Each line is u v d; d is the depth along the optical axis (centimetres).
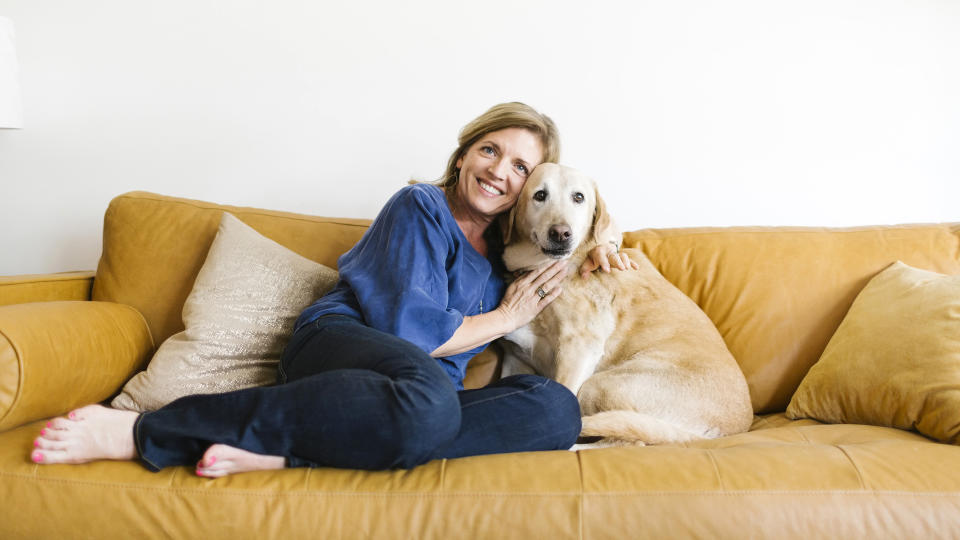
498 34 233
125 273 179
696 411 162
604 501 101
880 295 167
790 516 100
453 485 104
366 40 233
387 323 128
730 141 233
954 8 226
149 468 107
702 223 235
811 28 230
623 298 186
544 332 185
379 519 101
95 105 235
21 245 238
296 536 100
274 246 172
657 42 231
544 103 234
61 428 107
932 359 139
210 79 235
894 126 230
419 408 102
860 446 116
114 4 232
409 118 235
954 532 99
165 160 237
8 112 201
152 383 146
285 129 236
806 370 178
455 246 146
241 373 151
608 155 234
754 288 185
